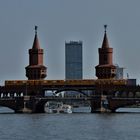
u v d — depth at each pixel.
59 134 183.00
